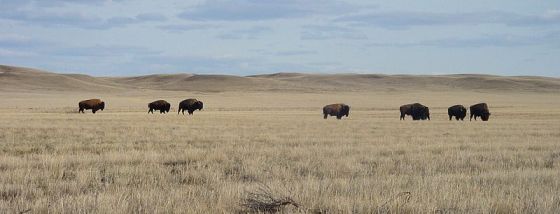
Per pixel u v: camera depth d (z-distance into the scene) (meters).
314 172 15.93
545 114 74.56
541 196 11.11
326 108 66.94
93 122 46.00
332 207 9.95
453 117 73.19
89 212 9.46
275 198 10.23
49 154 19.97
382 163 18.06
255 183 13.06
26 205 10.15
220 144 25.25
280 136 30.70
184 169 16.41
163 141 27.05
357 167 16.70
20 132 32.84
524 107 103.38
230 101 119.56
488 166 17.42
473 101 131.62
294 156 20.09
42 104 99.94
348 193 11.39
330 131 36.03
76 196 11.23
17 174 14.16
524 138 30.12
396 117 71.19
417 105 65.25
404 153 21.77
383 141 27.38
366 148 23.16
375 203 10.05
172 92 166.75
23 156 19.44
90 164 17.19
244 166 17.00
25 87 184.00
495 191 11.74
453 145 24.88
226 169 16.80
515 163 18.34
